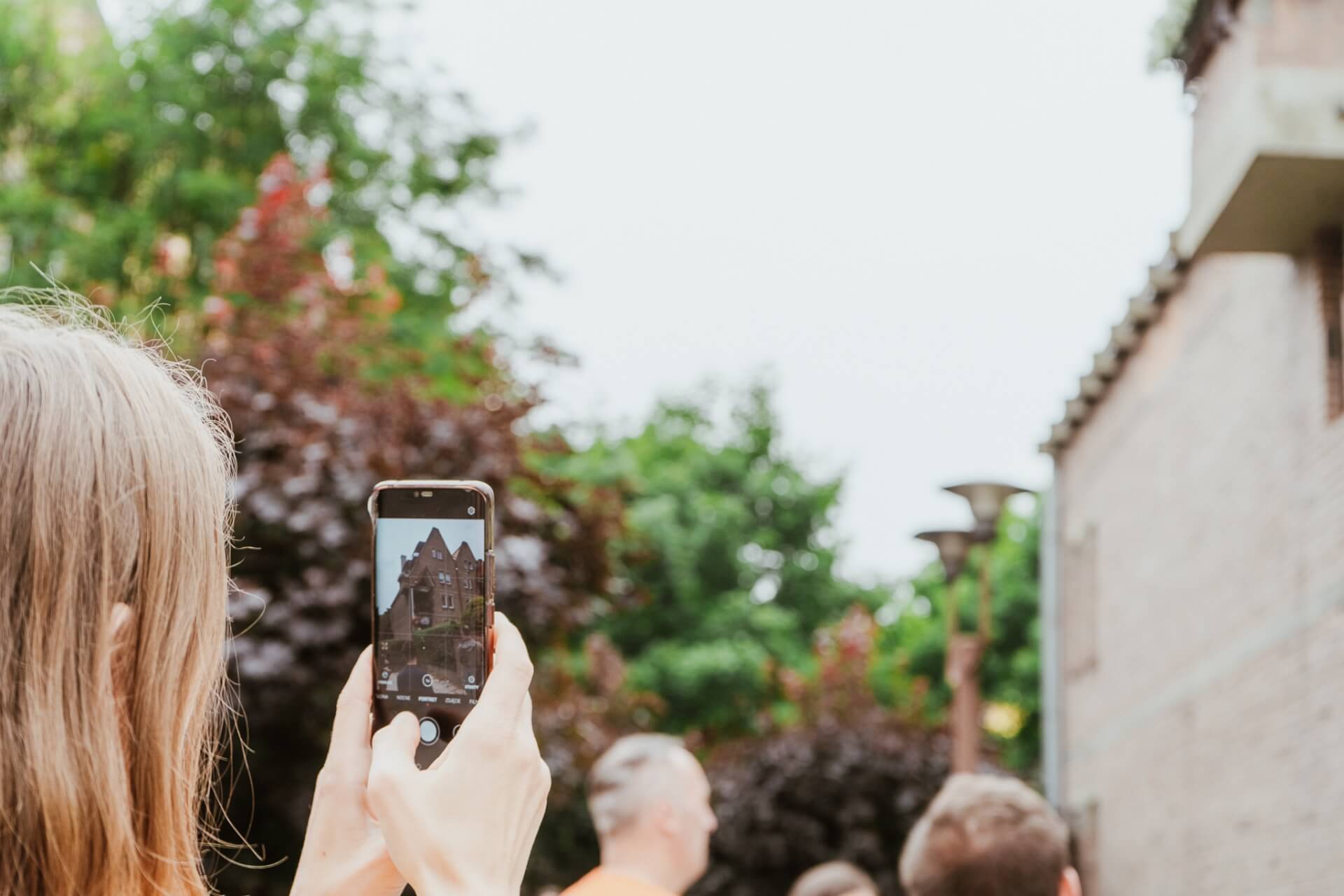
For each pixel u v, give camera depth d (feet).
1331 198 16.78
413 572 3.51
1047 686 42.24
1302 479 20.22
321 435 19.27
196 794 2.77
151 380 2.75
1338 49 15.53
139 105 45.98
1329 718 18.93
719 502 98.27
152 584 2.59
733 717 86.12
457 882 2.83
